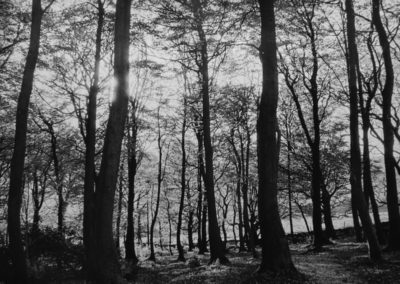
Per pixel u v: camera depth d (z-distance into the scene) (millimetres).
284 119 40531
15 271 13891
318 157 28656
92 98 23594
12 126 30000
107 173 13133
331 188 45594
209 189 23953
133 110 31953
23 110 15422
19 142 15117
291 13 24734
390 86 20656
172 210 60719
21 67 25172
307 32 27094
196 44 19891
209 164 24391
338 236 44344
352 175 17203
